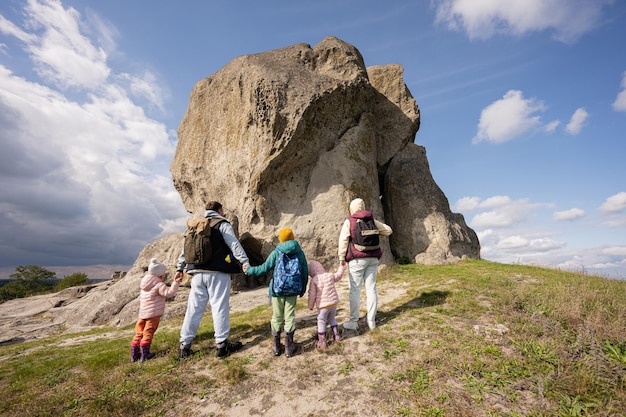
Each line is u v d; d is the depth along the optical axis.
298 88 11.04
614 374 3.43
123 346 5.47
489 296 6.18
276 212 11.12
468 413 2.94
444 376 3.53
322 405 3.26
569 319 4.62
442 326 4.79
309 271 4.71
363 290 7.92
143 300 4.63
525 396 3.18
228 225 4.64
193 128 14.50
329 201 11.15
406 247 12.36
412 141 15.08
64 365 4.61
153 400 3.48
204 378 3.85
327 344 4.46
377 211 11.88
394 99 14.63
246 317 6.44
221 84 13.54
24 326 9.73
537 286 6.77
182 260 4.85
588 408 2.98
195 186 13.71
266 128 10.91
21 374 4.39
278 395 3.46
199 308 4.49
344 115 12.21
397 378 3.55
